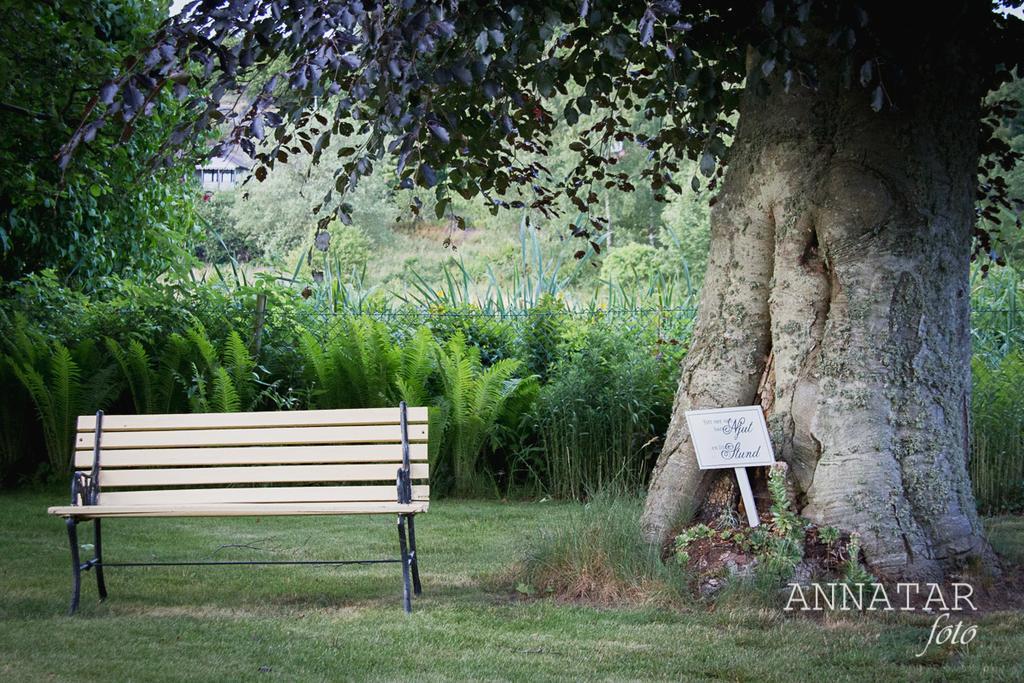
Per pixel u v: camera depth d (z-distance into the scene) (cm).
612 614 492
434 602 524
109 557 645
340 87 531
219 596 541
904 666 413
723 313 578
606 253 2366
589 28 544
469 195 729
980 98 599
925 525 521
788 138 557
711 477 568
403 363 971
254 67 525
